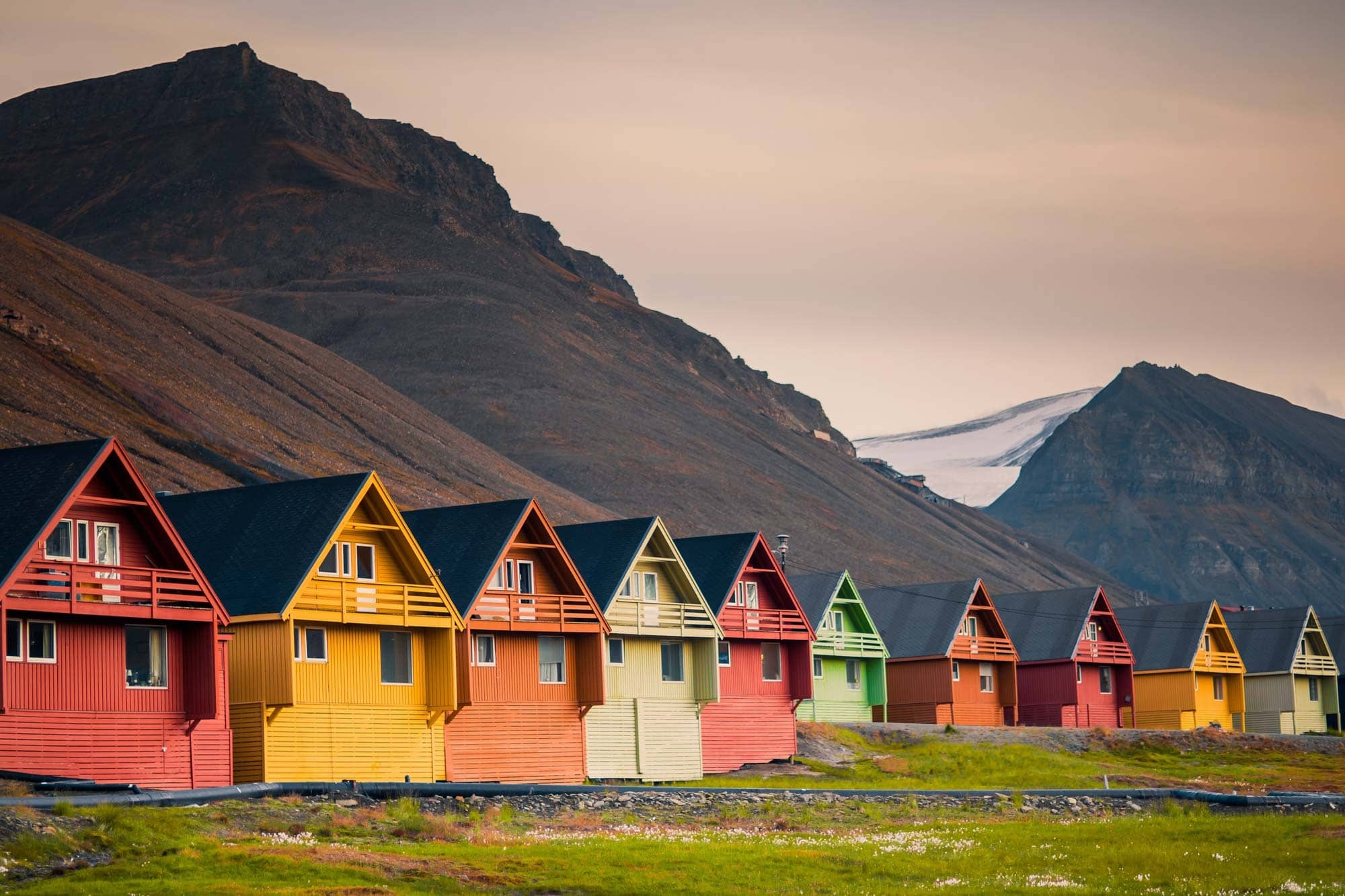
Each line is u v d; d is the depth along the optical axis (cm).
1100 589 11162
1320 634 12769
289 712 5784
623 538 7400
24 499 5097
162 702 5350
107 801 4303
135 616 5169
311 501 6103
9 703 4916
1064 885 4088
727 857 4281
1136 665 11719
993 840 4941
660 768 7344
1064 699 10812
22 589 4875
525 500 6794
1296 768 8950
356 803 4844
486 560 6556
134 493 5297
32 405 16988
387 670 6181
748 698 8000
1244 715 12244
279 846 3959
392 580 6188
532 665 6781
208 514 6350
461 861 4009
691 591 7575
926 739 8969
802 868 4203
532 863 4022
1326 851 4719
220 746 5494
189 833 4088
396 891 3662
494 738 6569
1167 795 6469
